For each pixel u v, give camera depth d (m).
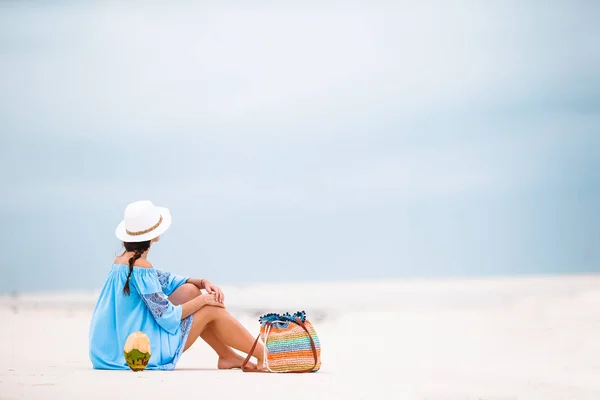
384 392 7.73
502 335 15.95
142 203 9.16
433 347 14.16
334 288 62.75
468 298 35.59
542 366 10.64
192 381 8.11
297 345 9.19
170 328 9.02
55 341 15.14
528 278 77.31
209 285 9.40
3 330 18.45
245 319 24.88
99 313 9.20
